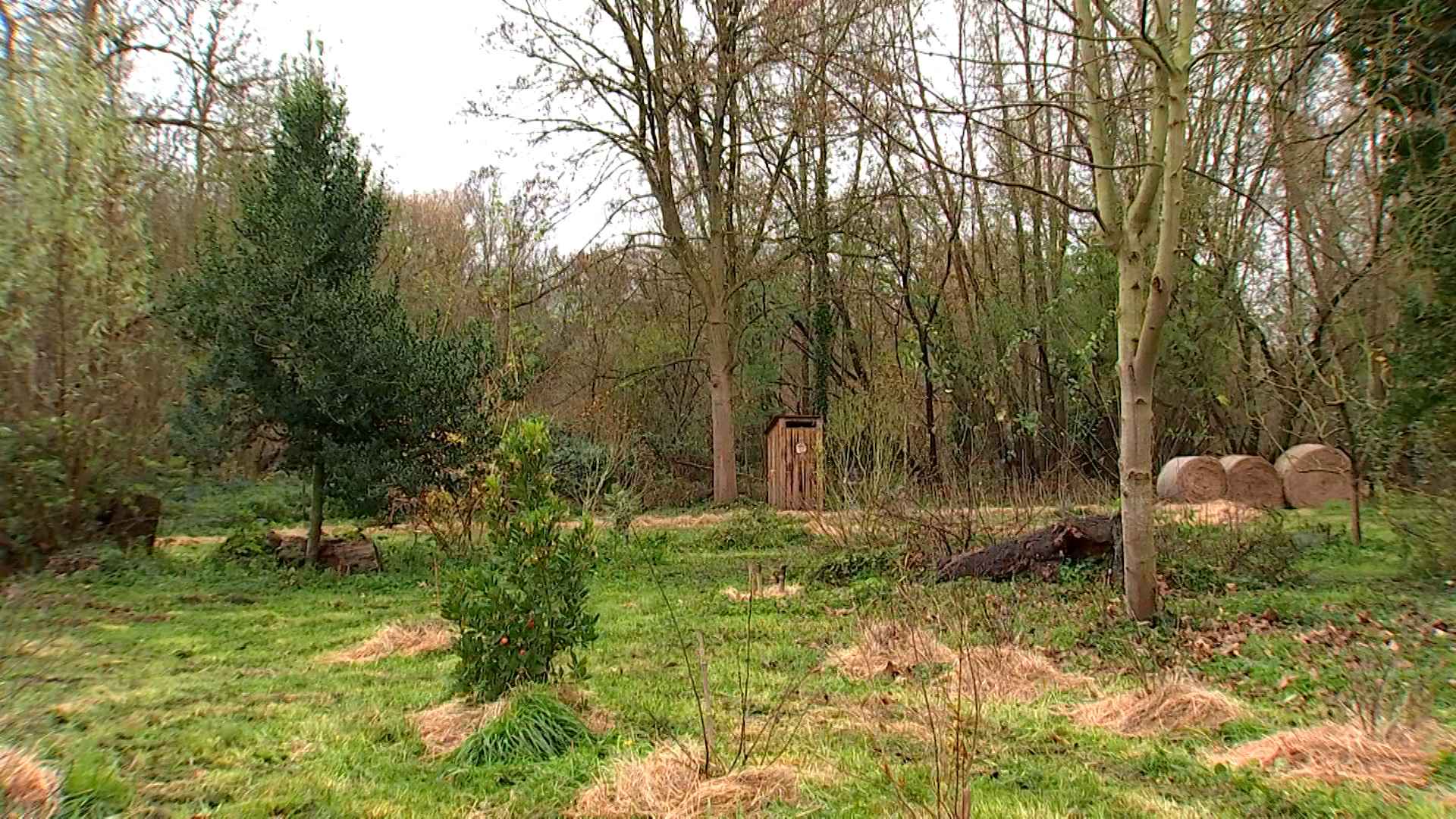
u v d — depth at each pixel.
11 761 4.16
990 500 14.07
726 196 24.22
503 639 5.81
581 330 29.19
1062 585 10.34
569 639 6.04
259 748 5.21
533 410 21.69
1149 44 7.41
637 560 13.96
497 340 21.55
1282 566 11.02
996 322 24.20
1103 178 8.51
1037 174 22.06
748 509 20.73
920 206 24.61
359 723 5.77
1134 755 5.11
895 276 24.45
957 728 4.41
